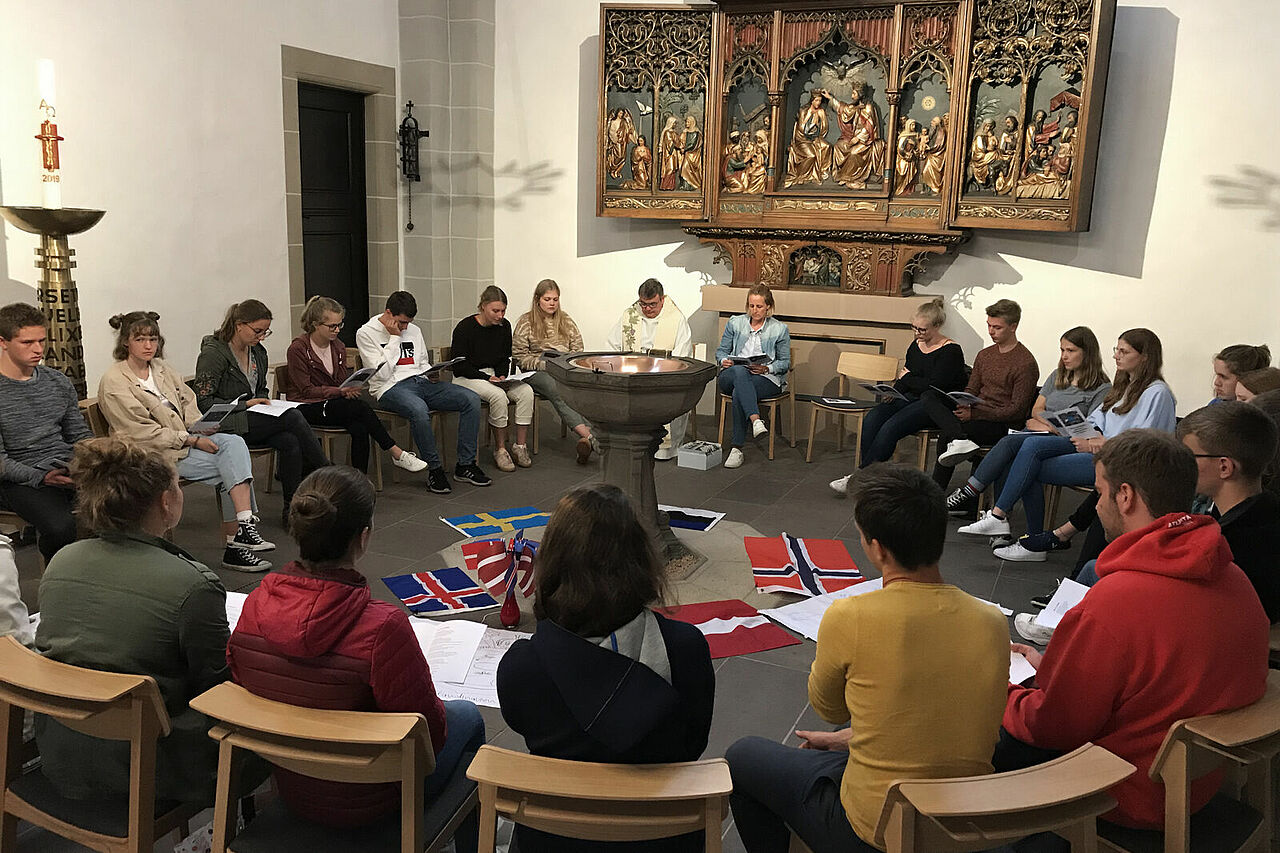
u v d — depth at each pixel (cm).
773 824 212
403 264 768
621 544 168
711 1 676
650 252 739
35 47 488
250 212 628
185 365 595
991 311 531
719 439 657
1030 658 224
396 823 196
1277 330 584
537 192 760
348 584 191
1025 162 602
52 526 368
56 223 444
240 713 180
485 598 400
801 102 666
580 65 726
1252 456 239
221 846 190
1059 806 166
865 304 661
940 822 161
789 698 329
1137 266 612
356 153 733
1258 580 242
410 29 726
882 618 176
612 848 176
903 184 645
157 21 550
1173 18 579
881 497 179
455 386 575
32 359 381
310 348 533
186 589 201
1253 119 571
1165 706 185
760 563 442
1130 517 208
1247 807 204
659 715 164
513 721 175
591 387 406
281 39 634
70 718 190
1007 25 589
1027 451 459
